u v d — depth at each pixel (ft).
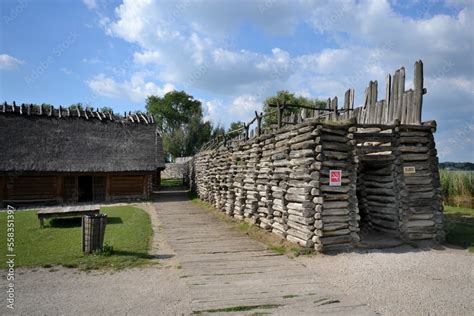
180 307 16.37
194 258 25.66
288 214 30.94
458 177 60.64
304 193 27.55
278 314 15.56
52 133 72.79
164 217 48.49
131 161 73.77
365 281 20.08
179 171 147.33
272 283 19.85
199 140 157.17
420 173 30.60
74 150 71.46
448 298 17.43
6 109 72.33
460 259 24.82
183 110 212.64
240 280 20.43
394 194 30.17
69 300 17.20
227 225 41.63
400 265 23.31
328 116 41.68
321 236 26.55
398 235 29.71
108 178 72.90
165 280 20.40
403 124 30.58
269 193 35.22
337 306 16.46
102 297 17.62
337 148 27.91
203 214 51.85
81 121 78.54
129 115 88.38
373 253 26.40
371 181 33.24
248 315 15.48
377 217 32.58
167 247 29.48
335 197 27.32
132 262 24.00
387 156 30.07
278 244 29.89
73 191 70.54
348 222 27.81
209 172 63.93
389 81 33.06
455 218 42.96
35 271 21.81
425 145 31.35
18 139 68.44
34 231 35.50
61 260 23.97
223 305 16.60
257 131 40.98
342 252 26.66
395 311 15.88
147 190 75.15
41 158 67.26
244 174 43.24
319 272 21.98
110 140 77.05
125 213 51.26
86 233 25.68
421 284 19.53
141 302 16.97
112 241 30.40
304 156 28.19
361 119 36.42
